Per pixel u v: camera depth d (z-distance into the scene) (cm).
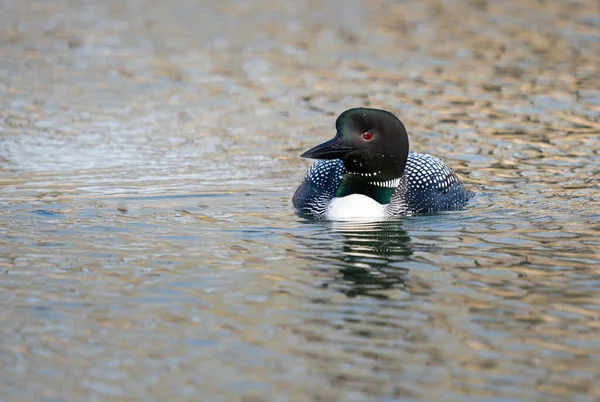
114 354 848
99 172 1488
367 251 1130
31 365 829
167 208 1312
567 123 1753
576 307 946
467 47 2308
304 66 2164
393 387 786
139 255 1109
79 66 2147
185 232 1202
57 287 1003
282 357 840
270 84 2027
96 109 1844
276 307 950
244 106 1881
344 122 1279
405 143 1290
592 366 821
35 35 2412
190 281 1023
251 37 2417
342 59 2220
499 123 1758
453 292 991
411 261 1093
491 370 816
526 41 2350
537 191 1393
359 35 2433
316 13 2673
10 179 1439
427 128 1730
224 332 890
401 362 829
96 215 1270
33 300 966
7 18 2584
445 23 2545
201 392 781
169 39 2394
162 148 1623
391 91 1969
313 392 779
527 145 1631
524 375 805
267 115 1823
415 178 1330
